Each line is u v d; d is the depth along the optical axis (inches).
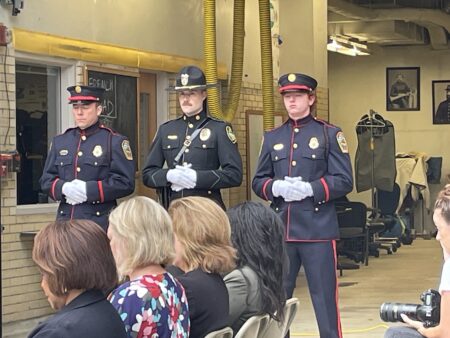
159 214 131.3
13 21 293.7
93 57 326.0
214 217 146.6
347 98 783.1
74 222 113.3
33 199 310.5
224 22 414.9
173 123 253.8
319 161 232.4
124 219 129.3
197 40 394.3
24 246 299.0
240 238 159.3
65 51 312.7
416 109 770.2
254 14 439.5
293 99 235.3
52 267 109.5
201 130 249.0
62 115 319.6
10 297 293.0
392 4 673.0
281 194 230.8
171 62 370.6
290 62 480.7
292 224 230.2
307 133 235.3
